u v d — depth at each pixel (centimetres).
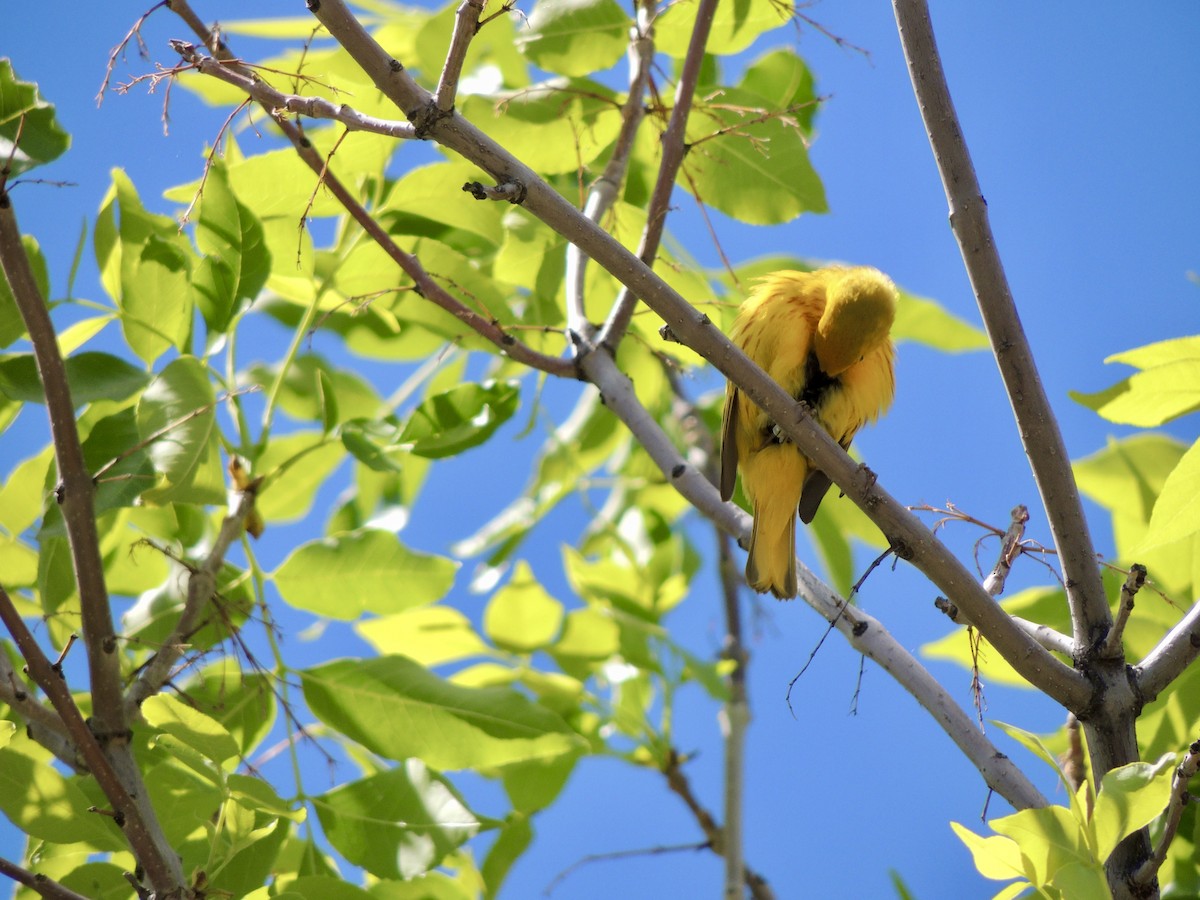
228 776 512
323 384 681
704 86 796
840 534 884
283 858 610
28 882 482
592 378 652
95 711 529
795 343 743
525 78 812
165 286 654
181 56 489
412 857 582
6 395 599
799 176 771
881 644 566
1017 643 519
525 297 891
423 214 764
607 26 730
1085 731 533
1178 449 740
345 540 657
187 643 591
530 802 754
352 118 483
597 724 776
